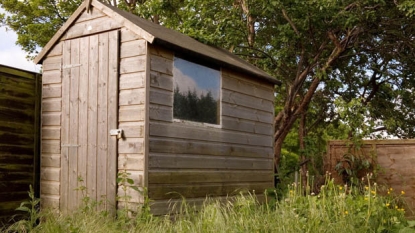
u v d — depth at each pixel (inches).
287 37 445.7
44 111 282.2
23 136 276.1
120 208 243.4
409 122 556.7
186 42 298.2
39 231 199.8
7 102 265.3
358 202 229.0
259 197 327.9
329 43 494.0
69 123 269.4
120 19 253.9
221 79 298.0
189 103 270.2
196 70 277.3
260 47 526.9
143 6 537.6
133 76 246.7
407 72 511.2
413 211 295.6
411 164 305.1
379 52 499.5
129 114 245.8
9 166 264.4
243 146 315.9
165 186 248.7
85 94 264.4
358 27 452.1
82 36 270.8
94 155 256.4
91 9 268.4
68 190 265.3
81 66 268.2
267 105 347.6
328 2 414.6
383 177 314.2
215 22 500.1
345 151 331.0
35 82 287.1
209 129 284.4
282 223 199.0
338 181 330.3
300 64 470.6
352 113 421.1
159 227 212.8
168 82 255.6
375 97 550.6
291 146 738.8
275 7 446.9
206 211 226.4
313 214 205.9
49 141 277.9
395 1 419.2
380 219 218.1
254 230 193.5
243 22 495.8
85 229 197.5
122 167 245.1
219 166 291.3
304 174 498.9
